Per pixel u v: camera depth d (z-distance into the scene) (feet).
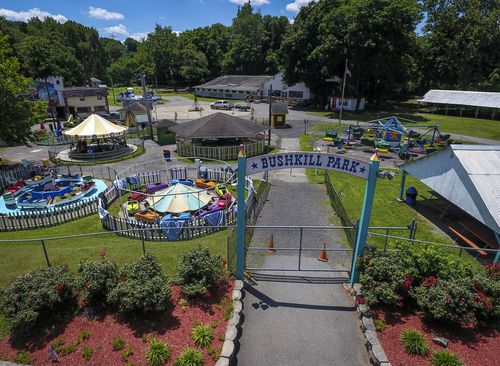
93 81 303.48
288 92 271.28
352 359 29.07
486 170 50.62
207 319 31.53
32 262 44.24
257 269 41.68
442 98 208.95
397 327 31.01
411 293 32.37
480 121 184.75
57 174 93.20
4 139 91.71
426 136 132.67
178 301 33.53
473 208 49.37
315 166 35.01
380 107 238.89
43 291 30.14
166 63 376.27
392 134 125.18
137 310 31.68
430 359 27.40
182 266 35.99
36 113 98.37
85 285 31.94
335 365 28.45
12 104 89.15
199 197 63.41
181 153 114.62
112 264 34.47
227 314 32.37
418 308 33.37
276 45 355.77
